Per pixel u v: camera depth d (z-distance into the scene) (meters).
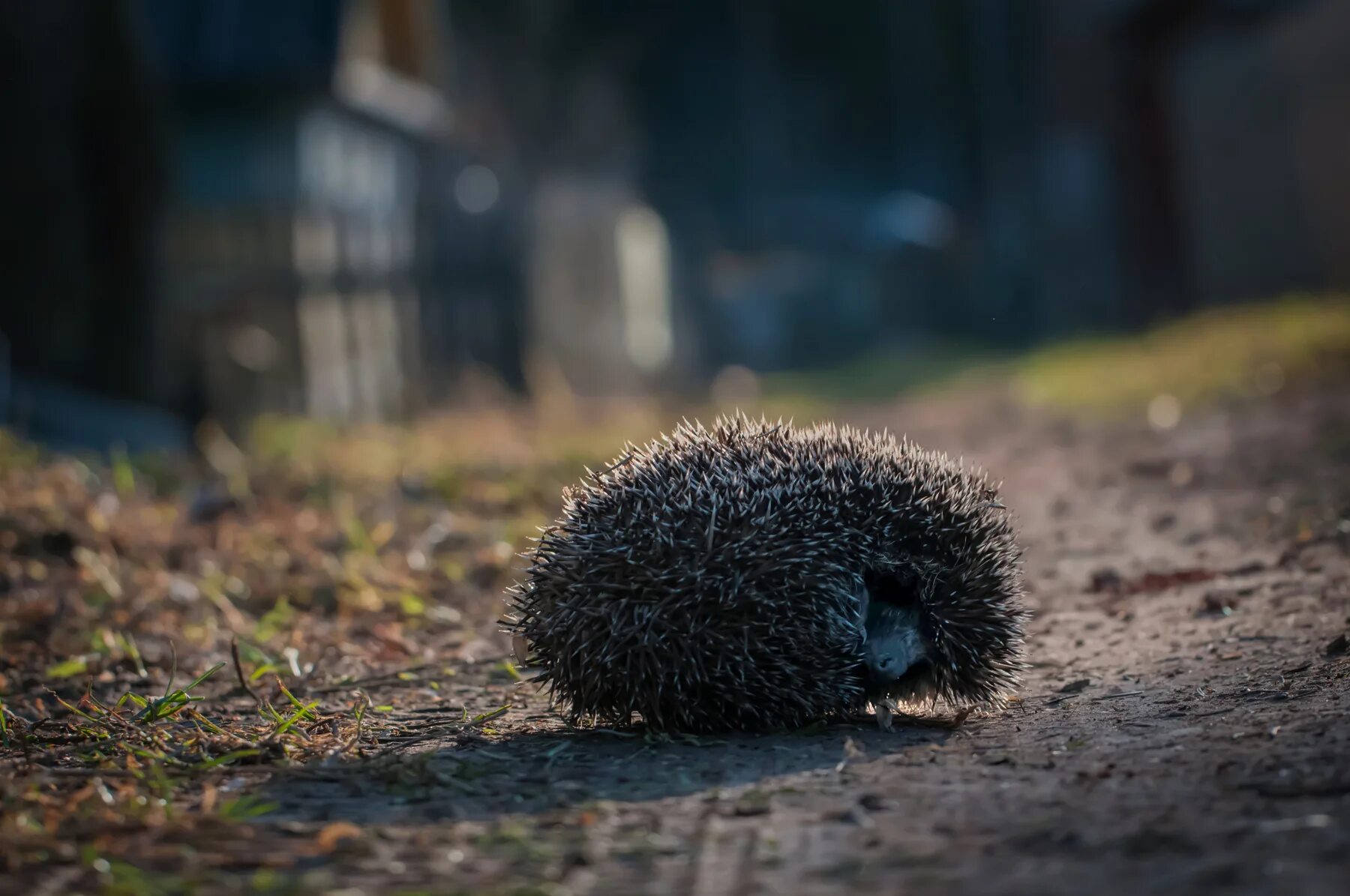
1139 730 5.22
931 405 25.38
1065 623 7.71
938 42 54.19
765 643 5.38
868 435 6.00
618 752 5.37
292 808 4.67
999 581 5.73
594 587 5.48
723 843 4.12
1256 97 33.66
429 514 12.06
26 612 8.37
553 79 38.19
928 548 5.58
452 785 4.89
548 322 35.44
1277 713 5.23
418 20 28.64
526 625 5.80
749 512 5.39
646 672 5.42
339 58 22.50
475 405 23.88
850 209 51.91
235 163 22.80
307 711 6.04
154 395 18.38
